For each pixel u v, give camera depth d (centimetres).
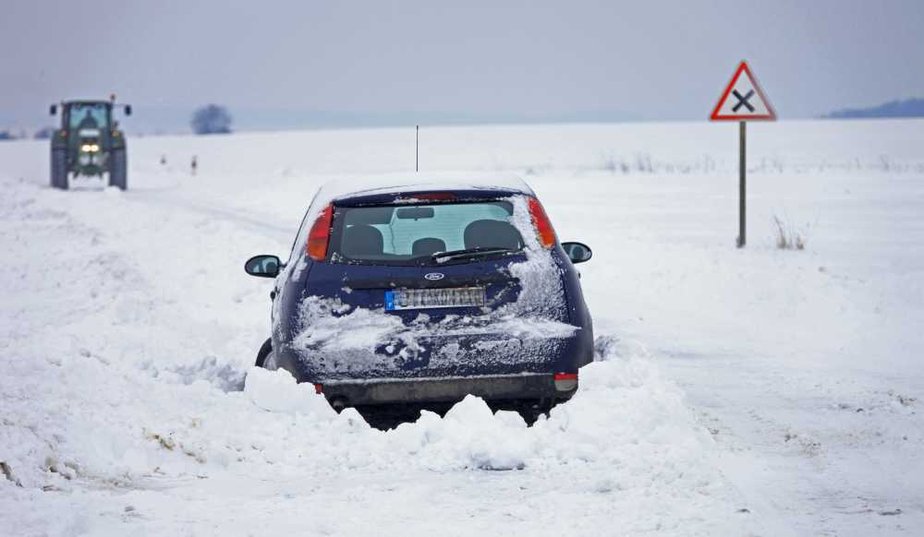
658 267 5338
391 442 2252
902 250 6338
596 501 1912
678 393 2550
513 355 2345
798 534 1756
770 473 2130
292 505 1922
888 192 11138
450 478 2086
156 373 3103
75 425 2278
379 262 2409
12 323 4322
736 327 4022
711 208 10031
